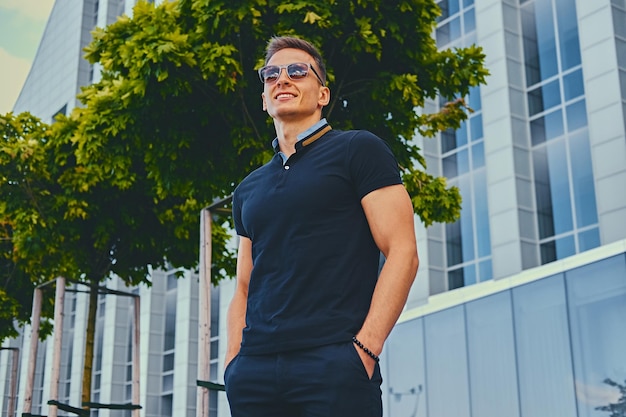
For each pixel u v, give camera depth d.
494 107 23.48
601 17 21.41
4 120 13.45
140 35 9.07
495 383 18.22
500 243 22.47
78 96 11.61
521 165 22.78
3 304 14.48
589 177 21.19
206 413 8.13
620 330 15.57
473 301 19.17
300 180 2.25
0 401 42.84
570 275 16.81
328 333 2.10
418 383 20.47
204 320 8.59
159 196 10.97
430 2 9.54
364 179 2.23
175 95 9.05
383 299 2.12
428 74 10.05
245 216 2.34
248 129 9.38
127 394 35.72
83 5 46.38
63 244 12.15
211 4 8.95
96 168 11.36
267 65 2.45
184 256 12.80
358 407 2.05
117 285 36.59
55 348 11.36
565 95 22.23
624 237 19.75
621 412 15.31
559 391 16.67
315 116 2.42
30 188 11.97
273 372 2.12
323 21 8.88
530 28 23.67
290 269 2.18
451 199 10.46
